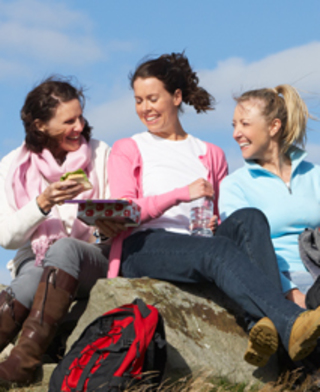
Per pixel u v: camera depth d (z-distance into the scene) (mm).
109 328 3232
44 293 3631
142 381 3070
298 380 3594
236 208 4281
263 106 4273
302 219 4160
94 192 4414
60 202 3859
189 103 4605
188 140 4547
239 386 3438
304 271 3961
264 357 3314
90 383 3000
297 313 3166
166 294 3713
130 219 3783
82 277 3846
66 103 4352
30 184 4340
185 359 3428
